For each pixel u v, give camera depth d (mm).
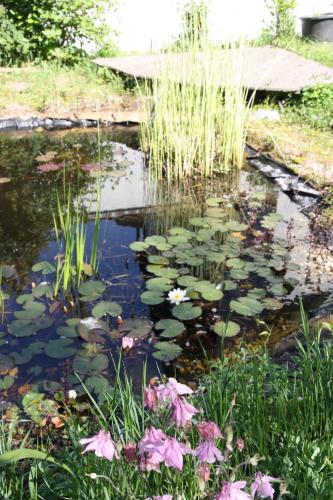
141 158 5941
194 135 5328
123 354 2908
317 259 3771
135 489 1541
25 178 5324
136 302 3355
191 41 5469
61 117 7074
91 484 1628
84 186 5172
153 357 2879
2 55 8867
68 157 5922
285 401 2006
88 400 2580
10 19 8531
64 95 7508
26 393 2631
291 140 5797
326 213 4410
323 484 1665
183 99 5336
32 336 3053
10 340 3023
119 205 4781
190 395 2215
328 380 2055
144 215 4586
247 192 4945
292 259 3781
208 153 5281
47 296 3414
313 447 1806
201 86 5469
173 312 3211
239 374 2268
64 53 8859
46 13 8469
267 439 1886
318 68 7340
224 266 3742
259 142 5875
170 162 5574
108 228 4348
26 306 3297
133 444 1255
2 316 3227
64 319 3201
